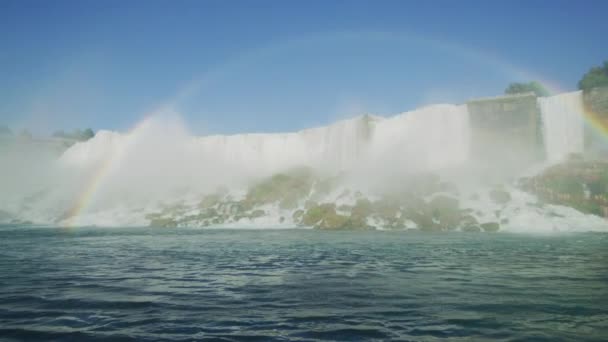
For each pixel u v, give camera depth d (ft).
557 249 56.65
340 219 98.63
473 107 125.59
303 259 48.49
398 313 24.64
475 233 83.35
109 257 51.16
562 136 116.88
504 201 99.09
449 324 22.44
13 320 23.53
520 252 53.78
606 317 23.70
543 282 33.81
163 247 62.18
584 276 36.45
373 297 28.84
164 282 34.71
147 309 25.82
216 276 37.47
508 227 88.33
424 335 20.68
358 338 20.26
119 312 25.17
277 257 50.31
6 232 92.94
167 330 21.63
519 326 22.07
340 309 25.59
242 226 107.65
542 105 119.75
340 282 34.27
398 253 53.57
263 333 21.07
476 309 25.45
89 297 29.19
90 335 20.93
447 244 63.82
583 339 20.03
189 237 79.05
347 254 52.90
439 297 28.66
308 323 22.71
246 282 34.50
